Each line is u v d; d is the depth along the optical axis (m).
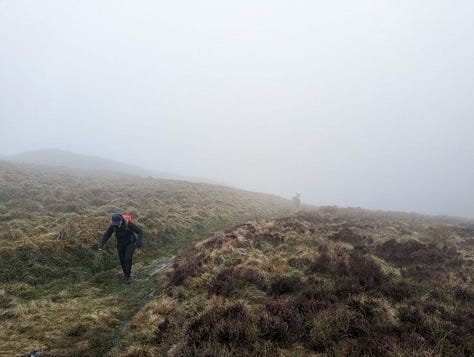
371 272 7.16
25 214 12.85
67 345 4.85
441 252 9.59
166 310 5.89
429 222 19.02
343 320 4.93
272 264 7.95
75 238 9.99
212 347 4.25
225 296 6.16
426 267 8.23
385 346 4.25
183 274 7.48
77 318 5.81
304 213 18.11
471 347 4.27
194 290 6.79
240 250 9.48
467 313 5.44
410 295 6.26
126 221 8.19
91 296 7.22
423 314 5.19
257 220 15.03
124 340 5.01
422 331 4.73
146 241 11.84
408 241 10.50
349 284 6.44
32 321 5.62
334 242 10.38
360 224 15.05
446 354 4.20
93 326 5.46
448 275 7.35
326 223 15.05
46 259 8.73
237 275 6.87
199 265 8.12
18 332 5.19
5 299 6.62
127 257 8.06
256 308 5.50
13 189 17.61
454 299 6.23
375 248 10.29
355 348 4.25
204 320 4.99
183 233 13.97
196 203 20.84
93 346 4.87
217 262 8.38
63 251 9.28
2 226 10.70
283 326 4.69
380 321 5.07
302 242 10.22
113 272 8.98
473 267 8.22
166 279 7.78
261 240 10.71
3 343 4.75
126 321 5.82
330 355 4.25
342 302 5.65
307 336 4.66
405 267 8.38
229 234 11.11
